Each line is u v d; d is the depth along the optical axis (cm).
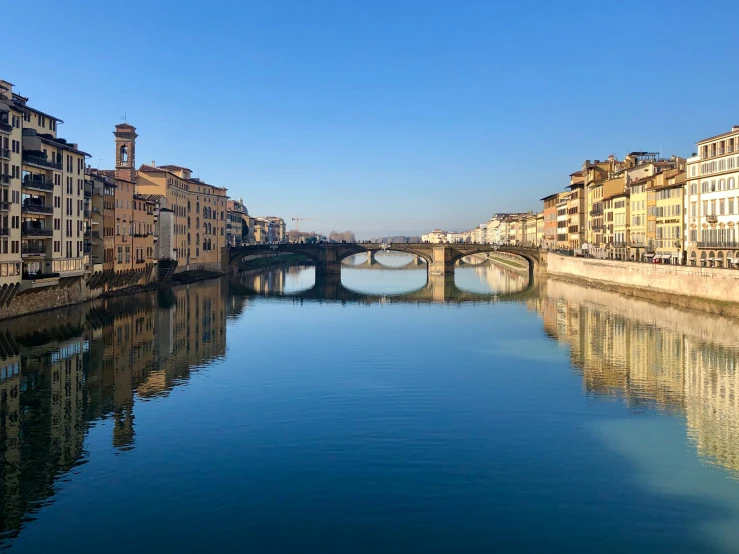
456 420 4469
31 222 8619
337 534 2938
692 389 5228
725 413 4609
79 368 5994
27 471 3597
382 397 5053
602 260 13338
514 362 6334
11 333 7444
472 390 5256
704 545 2852
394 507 3184
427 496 3294
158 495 3306
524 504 3209
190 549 2817
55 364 6138
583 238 18200
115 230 12044
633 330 8025
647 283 10981
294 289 15112
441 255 18938
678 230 11606
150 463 3706
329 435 4166
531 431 4247
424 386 5391
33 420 4475
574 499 3269
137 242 13188
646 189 13062
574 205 18912
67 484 3434
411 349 7088
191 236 17625
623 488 3384
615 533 2948
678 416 4553
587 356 6569
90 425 4372
